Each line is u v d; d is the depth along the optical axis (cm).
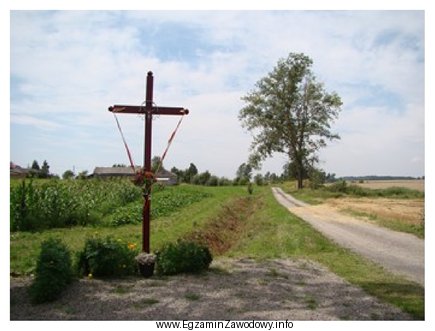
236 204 3922
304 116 5809
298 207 3206
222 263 1047
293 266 1046
